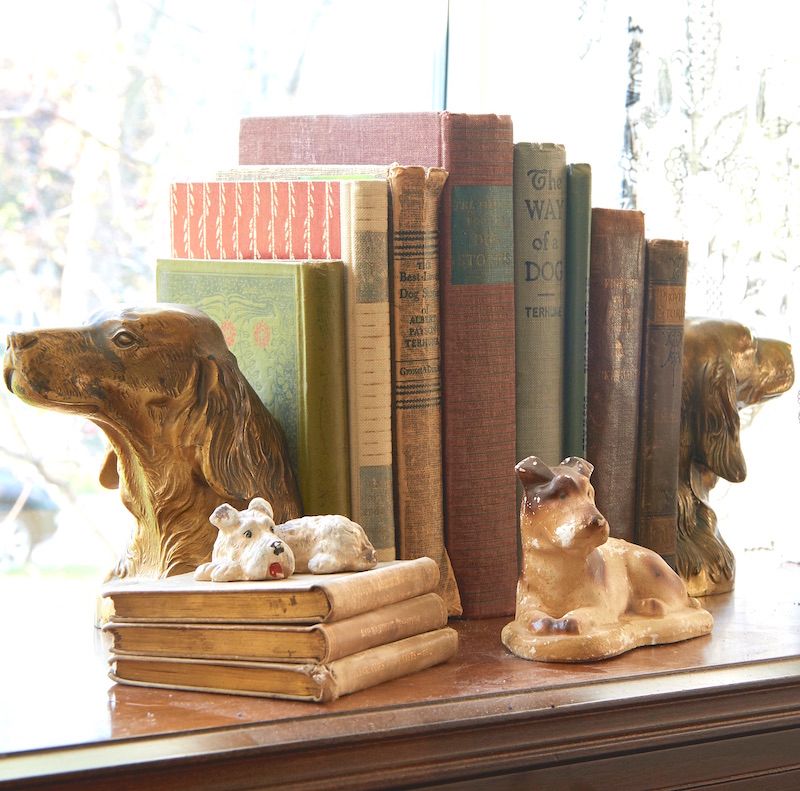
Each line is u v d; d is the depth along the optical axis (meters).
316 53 1.41
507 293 0.97
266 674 0.75
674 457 1.04
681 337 1.04
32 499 1.33
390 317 0.94
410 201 0.92
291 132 1.09
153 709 0.73
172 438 0.88
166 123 1.34
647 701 0.77
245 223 0.99
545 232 0.99
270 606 0.75
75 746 0.66
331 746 0.69
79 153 1.31
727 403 1.07
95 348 0.85
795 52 1.24
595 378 1.01
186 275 1.00
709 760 0.81
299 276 0.91
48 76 1.29
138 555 0.92
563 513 0.85
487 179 0.96
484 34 1.49
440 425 0.96
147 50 1.33
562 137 1.36
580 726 0.76
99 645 0.89
